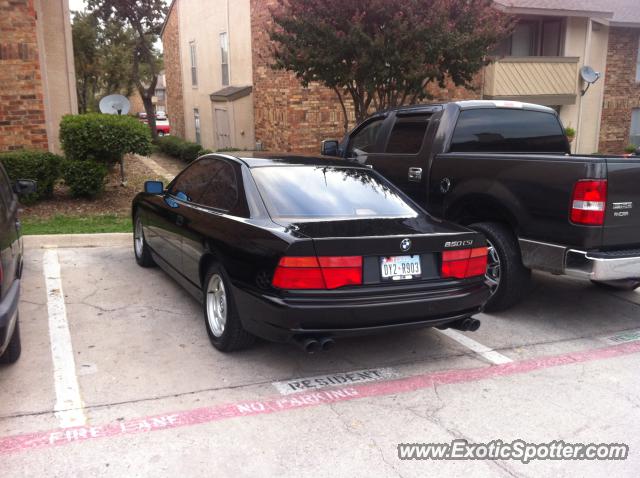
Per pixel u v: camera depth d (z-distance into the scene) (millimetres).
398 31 8891
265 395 4066
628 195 4848
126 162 17438
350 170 5258
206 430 3598
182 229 5332
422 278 4219
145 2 27594
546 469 3271
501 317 5758
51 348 4750
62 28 13398
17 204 5953
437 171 6098
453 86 16406
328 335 3990
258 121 17062
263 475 3174
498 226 5633
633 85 19609
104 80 37688
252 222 4371
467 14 9453
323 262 3902
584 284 6973
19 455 3285
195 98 23391
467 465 3297
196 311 5648
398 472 3221
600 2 18703
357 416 3812
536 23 18516
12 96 10641
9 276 3971
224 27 19141
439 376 4434
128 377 4277
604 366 4656
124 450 3363
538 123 6754
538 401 4055
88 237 8188
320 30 9102
